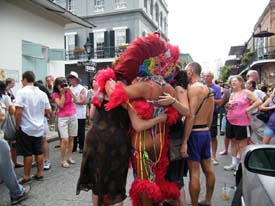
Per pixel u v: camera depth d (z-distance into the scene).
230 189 4.89
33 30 12.07
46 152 6.12
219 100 6.48
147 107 2.79
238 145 5.84
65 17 13.29
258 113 5.55
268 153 2.99
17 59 11.21
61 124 6.34
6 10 10.65
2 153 4.18
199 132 3.67
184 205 3.40
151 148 2.93
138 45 2.79
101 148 2.83
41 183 5.26
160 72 2.90
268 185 2.54
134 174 3.02
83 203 4.36
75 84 7.62
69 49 32.31
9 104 5.55
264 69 28.95
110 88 2.76
